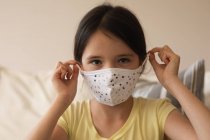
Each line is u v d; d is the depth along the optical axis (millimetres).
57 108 963
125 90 958
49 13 1767
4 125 1332
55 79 1004
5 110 1386
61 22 1766
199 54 1731
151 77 1377
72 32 1764
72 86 1003
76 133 1016
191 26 1710
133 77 959
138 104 1037
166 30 1722
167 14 1708
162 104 1025
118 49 914
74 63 1009
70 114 1041
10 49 1822
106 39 910
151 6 1703
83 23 957
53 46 1797
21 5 1773
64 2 1744
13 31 1802
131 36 931
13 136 1292
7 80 1488
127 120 1005
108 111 1009
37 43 1804
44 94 1414
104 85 940
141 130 989
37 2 1763
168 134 979
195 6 1691
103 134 1003
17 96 1425
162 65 1000
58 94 985
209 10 1687
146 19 1718
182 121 960
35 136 918
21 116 1358
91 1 1718
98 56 922
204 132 865
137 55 963
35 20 1781
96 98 997
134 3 1703
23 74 1524
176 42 1730
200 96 1209
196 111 888
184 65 1745
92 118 1027
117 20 924
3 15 1789
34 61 1824
